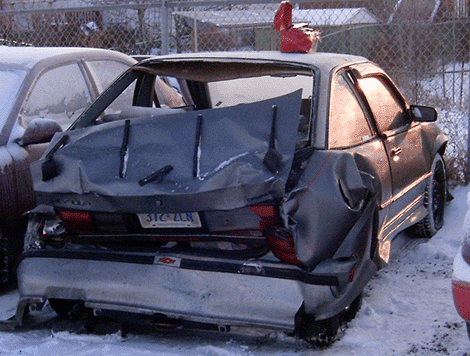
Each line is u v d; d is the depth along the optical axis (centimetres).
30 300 399
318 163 362
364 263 377
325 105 394
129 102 546
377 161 435
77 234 392
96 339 393
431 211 590
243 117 353
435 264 536
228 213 349
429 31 979
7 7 1288
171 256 370
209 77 472
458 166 740
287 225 342
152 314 371
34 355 371
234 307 355
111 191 354
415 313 430
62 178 371
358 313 422
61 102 566
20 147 489
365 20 1134
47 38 1113
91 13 1120
